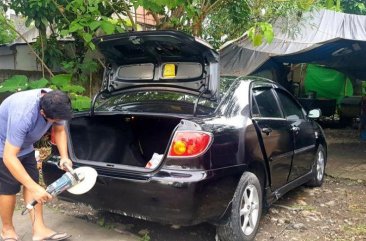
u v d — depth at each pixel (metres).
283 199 5.20
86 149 3.87
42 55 7.64
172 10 7.06
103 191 3.35
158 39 3.62
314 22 8.93
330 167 7.05
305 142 5.09
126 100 4.09
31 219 3.69
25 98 3.01
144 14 8.12
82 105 6.36
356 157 7.98
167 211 3.09
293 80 13.56
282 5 8.26
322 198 5.29
